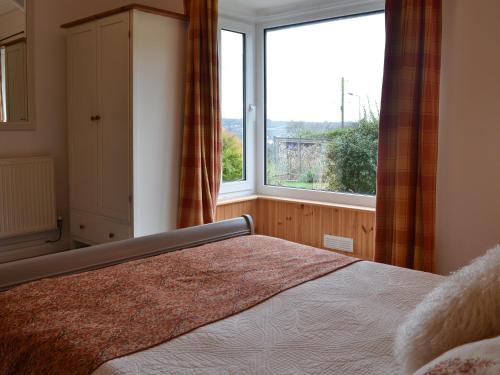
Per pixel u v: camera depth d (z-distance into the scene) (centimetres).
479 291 95
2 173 312
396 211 276
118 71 307
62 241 358
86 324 137
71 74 339
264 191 402
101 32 315
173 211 334
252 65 397
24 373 127
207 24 328
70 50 338
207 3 327
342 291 167
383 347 129
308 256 208
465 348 82
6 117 321
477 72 264
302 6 361
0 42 314
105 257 193
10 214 317
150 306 151
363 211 327
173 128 329
